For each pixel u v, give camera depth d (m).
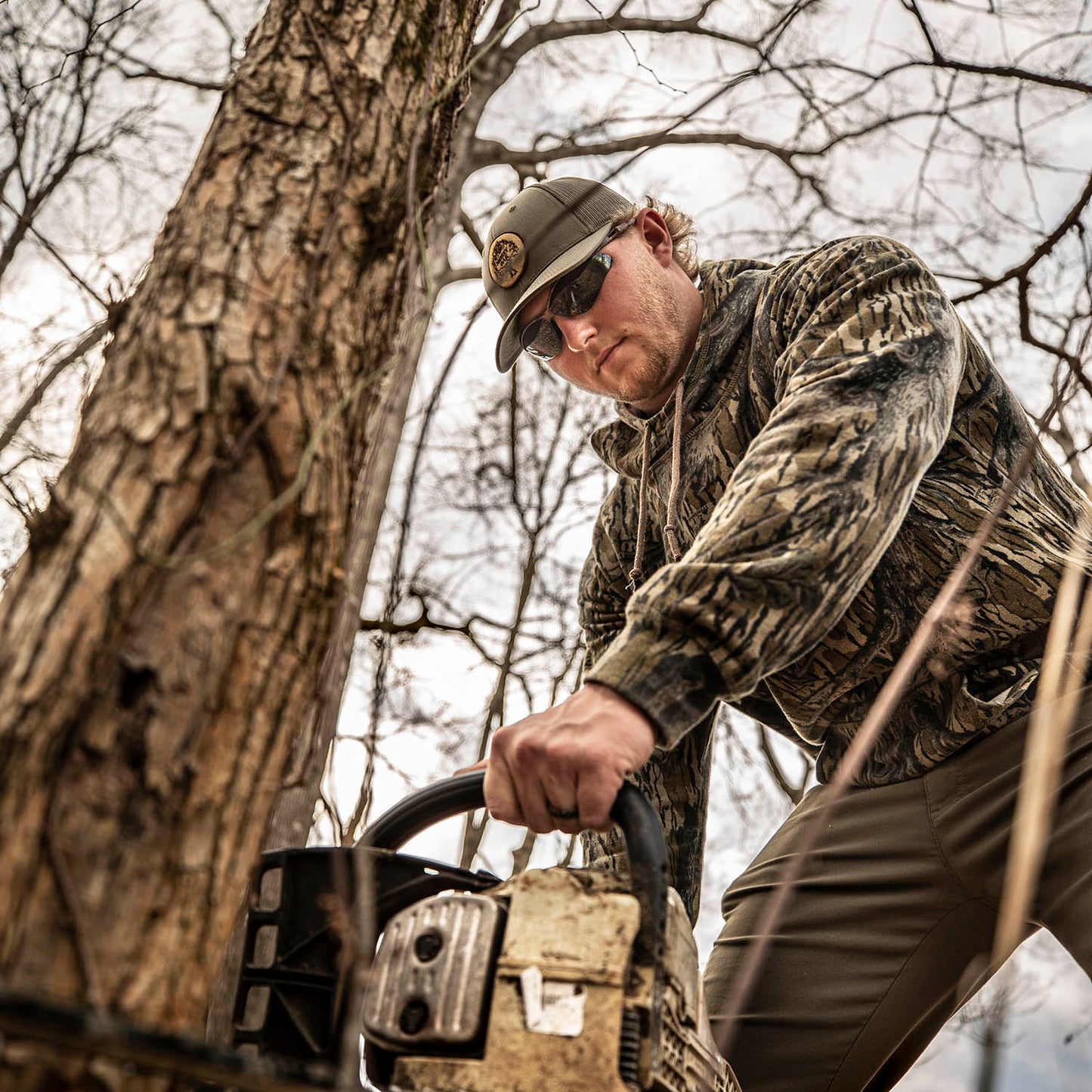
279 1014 1.00
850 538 1.14
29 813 0.68
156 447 0.81
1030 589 1.44
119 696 0.73
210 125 1.02
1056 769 1.41
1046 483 1.60
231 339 0.86
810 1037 1.65
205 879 0.75
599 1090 0.82
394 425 1.82
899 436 1.22
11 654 0.73
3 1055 0.61
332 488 0.89
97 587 0.75
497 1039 0.85
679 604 1.07
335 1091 0.66
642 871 0.92
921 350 1.34
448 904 0.92
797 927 1.71
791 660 1.12
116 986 0.69
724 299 1.77
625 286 1.84
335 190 0.97
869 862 1.66
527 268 1.86
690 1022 1.00
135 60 2.07
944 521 1.47
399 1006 0.88
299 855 1.04
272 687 0.82
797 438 1.21
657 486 1.89
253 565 0.82
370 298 0.97
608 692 1.05
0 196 1.57
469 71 1.18
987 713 1.48
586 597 2.03
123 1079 0.65
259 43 1.05
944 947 1.62
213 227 0.92
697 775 1.80
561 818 1.04
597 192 1.89
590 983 0.85
